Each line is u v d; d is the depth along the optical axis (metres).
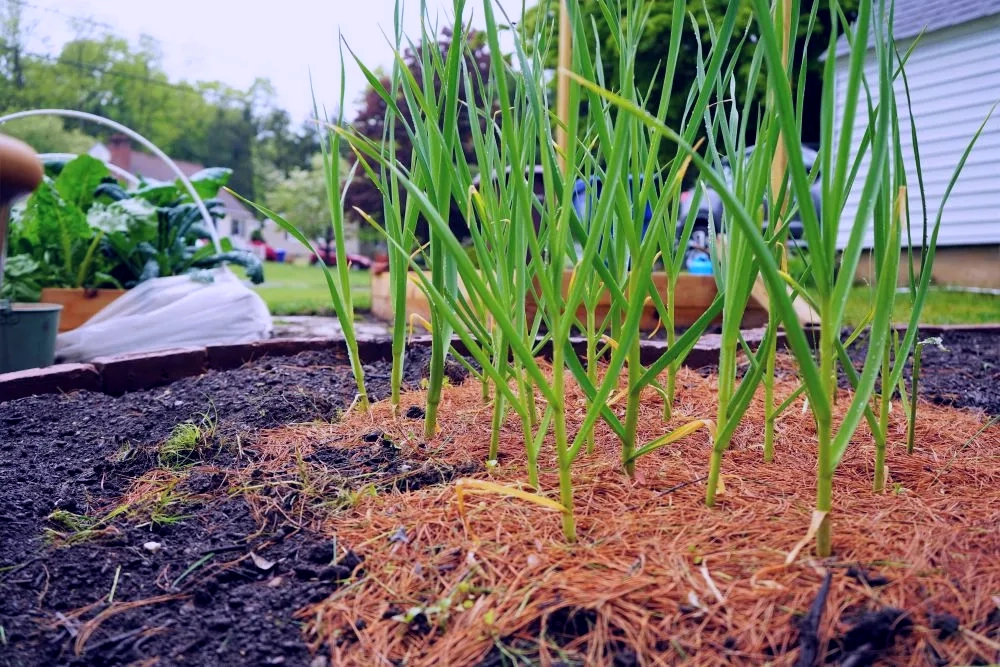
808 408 1.12
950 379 1.58
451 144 0.86
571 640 0.57
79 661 0.59
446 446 0.97
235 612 0.65
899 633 0.54
